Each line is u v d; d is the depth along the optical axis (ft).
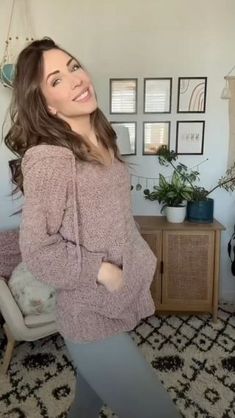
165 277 8.39
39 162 2.62
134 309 3.32
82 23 8.70
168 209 8.62
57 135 2.85
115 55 8.82
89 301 2.97
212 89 8.89
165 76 8.88
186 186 8.89
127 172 3.38
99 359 3.10
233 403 5.56
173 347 7.18
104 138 3.40
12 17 8.67
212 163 9.21
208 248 8.20
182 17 8.65
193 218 8.61
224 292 9.71
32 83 2.87
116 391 3.16
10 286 6.73
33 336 6.31
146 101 9.00
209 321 8.38
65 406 5.53
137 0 8.61
